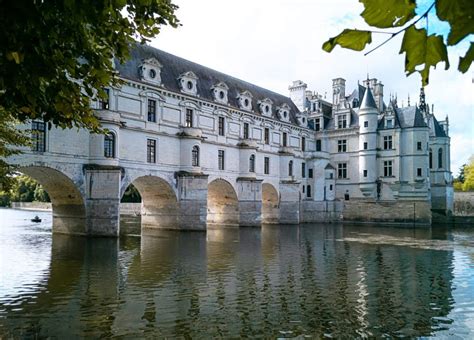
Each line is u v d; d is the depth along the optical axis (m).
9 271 22.23
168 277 21.45
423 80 2.20
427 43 2.05
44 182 37.38
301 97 76.25
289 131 66.94
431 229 56.84
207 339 12.68
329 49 2.23
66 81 6.87
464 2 1.86
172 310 15.55
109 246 32.56
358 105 73.19
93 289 18.53
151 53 47.72
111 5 5.84
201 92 51.81
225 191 55.91
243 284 20.19
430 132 75.06
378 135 69.00
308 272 23.56
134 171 41.25
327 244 37.28
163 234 42.72
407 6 1.96
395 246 36.34
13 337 12.49
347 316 15.22
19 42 5.54
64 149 35.09
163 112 45.00
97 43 7.29
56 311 15.13
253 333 13.27
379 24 2.06
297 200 64.25
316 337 13.02
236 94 58.84
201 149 48.97
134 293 17.97
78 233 38.12
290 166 65.38
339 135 71.88
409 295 18.47
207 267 24.53
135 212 80.19
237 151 55.78
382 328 13.94
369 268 25.12
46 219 72.12
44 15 5.47
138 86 42.16
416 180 65.19
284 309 15.98
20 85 6.17
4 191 15.86
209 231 48.03
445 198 73.19
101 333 12.98
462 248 35.16
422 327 14.10
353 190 69.75
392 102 69.94
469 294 18.67
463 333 13.53
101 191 36.91
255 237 42.41
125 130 40.59
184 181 45.81
